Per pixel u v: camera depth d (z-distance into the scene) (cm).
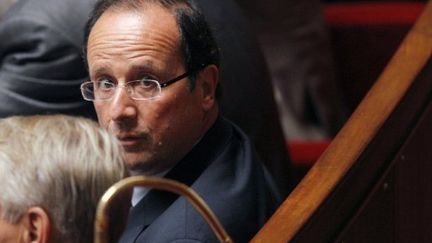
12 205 388
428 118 609
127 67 495
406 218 584
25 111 620
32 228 391
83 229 396
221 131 520
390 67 599
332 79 993
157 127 498
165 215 487
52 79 618
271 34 982
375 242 547
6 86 621
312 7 984
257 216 502
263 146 637
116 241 410
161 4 502
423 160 605
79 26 617
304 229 472
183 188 393
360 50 1069
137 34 496
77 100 622
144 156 502
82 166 397
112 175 401
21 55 623
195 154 511
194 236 475
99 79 502
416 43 623
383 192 551
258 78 639
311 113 1005
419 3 1094
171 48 496
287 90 985
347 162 514
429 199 616
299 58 981
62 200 392
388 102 562
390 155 559
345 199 510
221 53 626
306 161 875
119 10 501
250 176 510
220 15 635
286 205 485
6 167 390
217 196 495
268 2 977
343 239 509
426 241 616
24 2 634
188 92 503
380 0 1165
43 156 394
